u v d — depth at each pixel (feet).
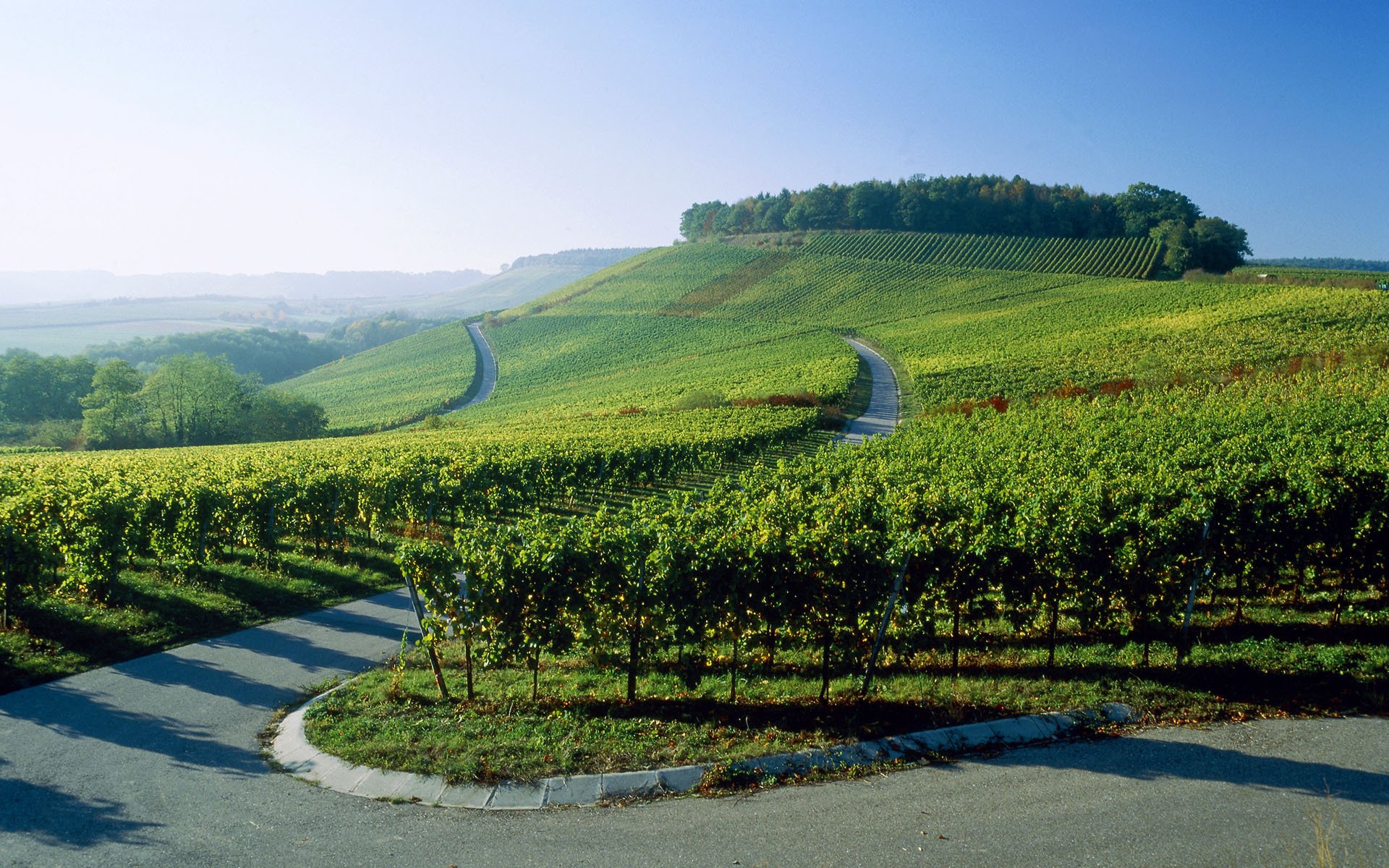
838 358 274.98
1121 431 96.99
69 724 31.04
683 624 33.06
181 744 29.43
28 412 286.25
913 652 35.04
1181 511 35.06
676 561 32.91
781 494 55.42
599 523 36.04
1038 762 25.29
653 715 30.83
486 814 23.15
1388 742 25.94
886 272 446.60
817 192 550.77
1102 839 20.68
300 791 25.23
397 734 28.63
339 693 34.40
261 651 42.01
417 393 349.20
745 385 255.91
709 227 623.77
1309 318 224.94
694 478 126.31
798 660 39.01
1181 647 34.55
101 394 241.76
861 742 26.68
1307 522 37.65
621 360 367.04
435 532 78.28
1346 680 30.86
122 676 37.27
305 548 68.90
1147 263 415.85
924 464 68.85
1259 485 40.04
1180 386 165.37
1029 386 199.00
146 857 21.12
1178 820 21.58
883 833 21.33
